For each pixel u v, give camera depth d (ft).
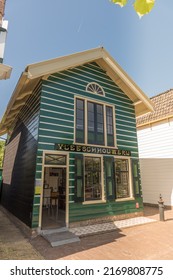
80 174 25.05
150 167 41.11
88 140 27.73
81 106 28.45
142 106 35.42
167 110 39.06
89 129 28.37
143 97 32.91
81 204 24.61
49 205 34.30
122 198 29.07
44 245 18.02
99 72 31.91
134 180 30.78
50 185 39.24
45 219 26.53
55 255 15.72
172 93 40.57
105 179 27.76
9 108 30.09
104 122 30.14
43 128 23.52
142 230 23.09
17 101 30.01
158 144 39.93
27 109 30.37
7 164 43.70
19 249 16.94
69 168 24.63
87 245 18.12
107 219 26.35
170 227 24.20
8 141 47.09
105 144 29.22
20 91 26.50
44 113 24.03
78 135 26.89
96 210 25.71
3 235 21.33
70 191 24.08
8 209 35.01
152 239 19.75
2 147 75.25
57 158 24.09
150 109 33.55
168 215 31.19
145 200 41.32
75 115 26.94
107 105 31.30
